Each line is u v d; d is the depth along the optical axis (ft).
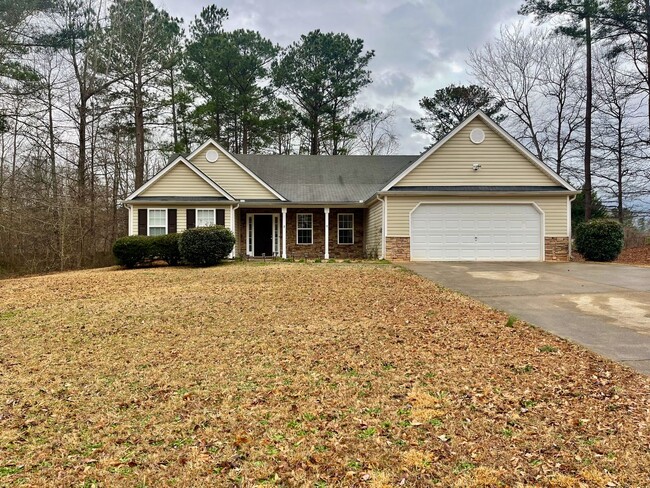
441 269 41.39
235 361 16.81
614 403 12.37
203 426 11.58
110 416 12.29
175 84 83.61
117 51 73.97
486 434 10.79
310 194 61.82
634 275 36.17
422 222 50.80
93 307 26.71
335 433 11.01
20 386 14.69
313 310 24.90
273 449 10.30
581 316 22.20
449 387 13.79
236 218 60.13
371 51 95.14
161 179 55.52
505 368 15.39
